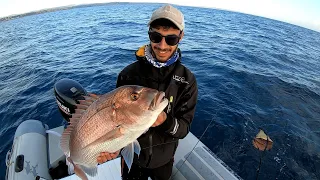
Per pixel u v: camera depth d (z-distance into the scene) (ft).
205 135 7.15
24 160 4.35
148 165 3.08
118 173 3.84
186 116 2.78
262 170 5.98
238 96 9.70
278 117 8.42
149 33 2.61
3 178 6.16
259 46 22.38
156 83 2.81
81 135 2.28
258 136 6.97
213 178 4.08
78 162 2.39
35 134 4.99
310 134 7.66
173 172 4.28
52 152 4.69
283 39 32.63
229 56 16.46
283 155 6.55
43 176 4.20
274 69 14.74
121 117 2.13
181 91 2.83
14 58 17.08
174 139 3.00
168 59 2.76
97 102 2.24
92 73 12.16
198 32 26.50
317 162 6.43
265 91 10.52
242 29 35.22
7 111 9.05
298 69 16.11
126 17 41.32
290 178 5.82
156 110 2.05
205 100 9.09
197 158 4.50
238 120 7.92
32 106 9.21
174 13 2.48
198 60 14.49
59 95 4.25
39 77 12.24
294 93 10.82
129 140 2.19
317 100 10.41
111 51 16.60
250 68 13.85
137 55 2.92
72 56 16.07
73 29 29.58
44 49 19.15
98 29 27.84
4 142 7.40
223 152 6.52
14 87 11.34
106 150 2.25
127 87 2.18
